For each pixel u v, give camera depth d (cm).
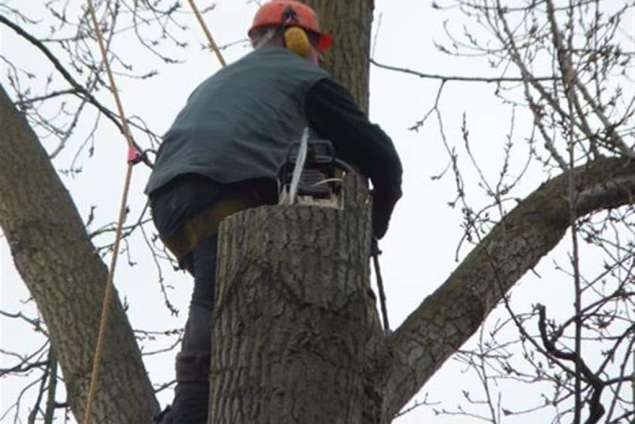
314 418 821
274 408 822
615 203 1205
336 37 1164
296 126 1009
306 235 850
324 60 1153
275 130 995
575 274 1077
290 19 1088
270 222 852
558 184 1205
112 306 1176
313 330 834
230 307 850
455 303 1118
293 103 1014
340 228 856
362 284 858
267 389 826
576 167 1223
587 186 1197
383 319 1049
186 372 938
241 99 1004
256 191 977
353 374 839
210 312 954
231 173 970
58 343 1163
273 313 838
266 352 832
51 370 1426
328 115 1020
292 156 896
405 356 1078
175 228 986
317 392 826
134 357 1155
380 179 1038
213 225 973
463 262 1158
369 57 1188
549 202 1193
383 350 935
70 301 1171
